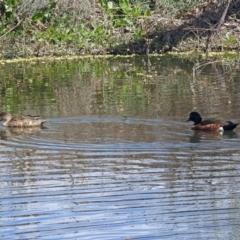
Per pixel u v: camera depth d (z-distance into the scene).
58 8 31.09
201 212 11.75
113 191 12.77
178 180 13.30
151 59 28.55
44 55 29.97
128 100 20.12
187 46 30.52
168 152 15.02
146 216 11.61
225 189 12.79
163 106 19.23
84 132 16.66
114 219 11.49
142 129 16.84
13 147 15.63
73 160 14.58
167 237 10.82
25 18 30.67
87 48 30.36
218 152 15.01
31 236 10.91
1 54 29.66
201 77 23.88
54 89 22.17
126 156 14.77
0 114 17.67
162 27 31.22
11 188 13.02
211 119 16.83
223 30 31.17
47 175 13.73
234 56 28.59
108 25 31.28
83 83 23.14
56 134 16.59
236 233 10.90
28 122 17.41
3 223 11.39
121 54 30.14
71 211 11.83
